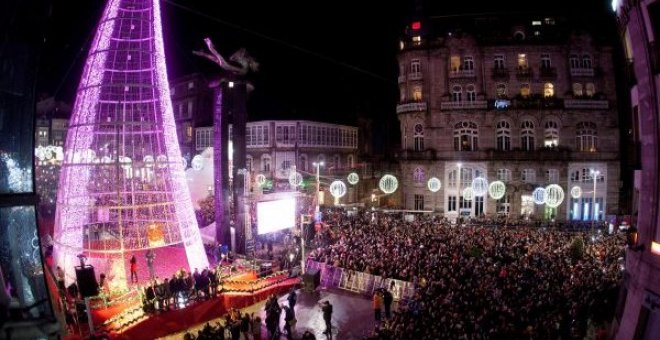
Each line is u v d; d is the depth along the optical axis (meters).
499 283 21.05
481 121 50.72
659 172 15.50
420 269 23.52
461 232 33.19
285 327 19.77
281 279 26.11
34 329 5.10
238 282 24.33
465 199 51.19
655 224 15.41
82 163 23.02
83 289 16.25
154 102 24.67
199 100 67.44
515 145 50.28
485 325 16.39
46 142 72.38
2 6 5.11
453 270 22.42
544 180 49.72
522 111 49.88
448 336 15.23
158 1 24.50
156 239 23.72
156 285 20.08
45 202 42.34
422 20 53.00
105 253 23.56
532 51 50.22
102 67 23.56
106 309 19.98
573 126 49.38
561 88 49.84
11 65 5.29
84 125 23.12
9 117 5.32
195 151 66.81
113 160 25.33
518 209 50.09
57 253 23.38
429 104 51.97
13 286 5.10
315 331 20.55
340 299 24.39
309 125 57.31
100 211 26.20
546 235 32.56
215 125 30.69
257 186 36.00
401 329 16.30
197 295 21.36
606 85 49.50
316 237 33.62
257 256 32.47
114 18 23.69
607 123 49.25
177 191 24.66
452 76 51.34
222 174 30.44
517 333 15.51
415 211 49.28
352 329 20.69
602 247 28.06
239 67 30.78
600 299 19.44
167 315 19.67
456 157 50.97
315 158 58.00
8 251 5.14
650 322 14.95
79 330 17.66
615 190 49.25
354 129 65.50
